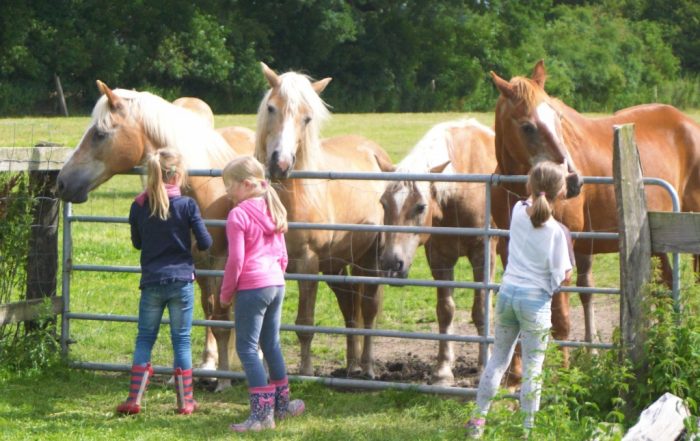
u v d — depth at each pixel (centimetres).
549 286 516
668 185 568
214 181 695
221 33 4422
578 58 5281
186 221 593
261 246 564
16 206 701
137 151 673
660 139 726
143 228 594
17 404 617
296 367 751
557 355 517
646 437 466
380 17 4906
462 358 796
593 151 673
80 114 4034
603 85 5278
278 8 4641
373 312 764
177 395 603
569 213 639
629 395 544
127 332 827
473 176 612
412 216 680
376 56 4838
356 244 762
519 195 648
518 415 491
